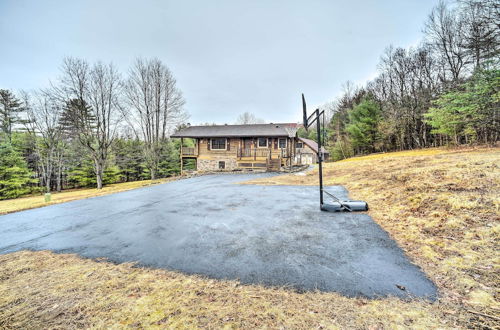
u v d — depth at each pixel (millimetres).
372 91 28094
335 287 2014
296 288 2025
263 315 1677
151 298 1989
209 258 2773
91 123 18828
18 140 20406
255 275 2305
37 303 1993
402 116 21422
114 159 23344
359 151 26656
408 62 21297
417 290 1898
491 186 4039
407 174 6445
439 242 2771
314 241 3170
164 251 3078
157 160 23203
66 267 2738
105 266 2713
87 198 8273
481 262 2211
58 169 21547
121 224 4594
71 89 17562
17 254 3264
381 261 2484
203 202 6324
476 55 11133
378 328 1475
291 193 7168
